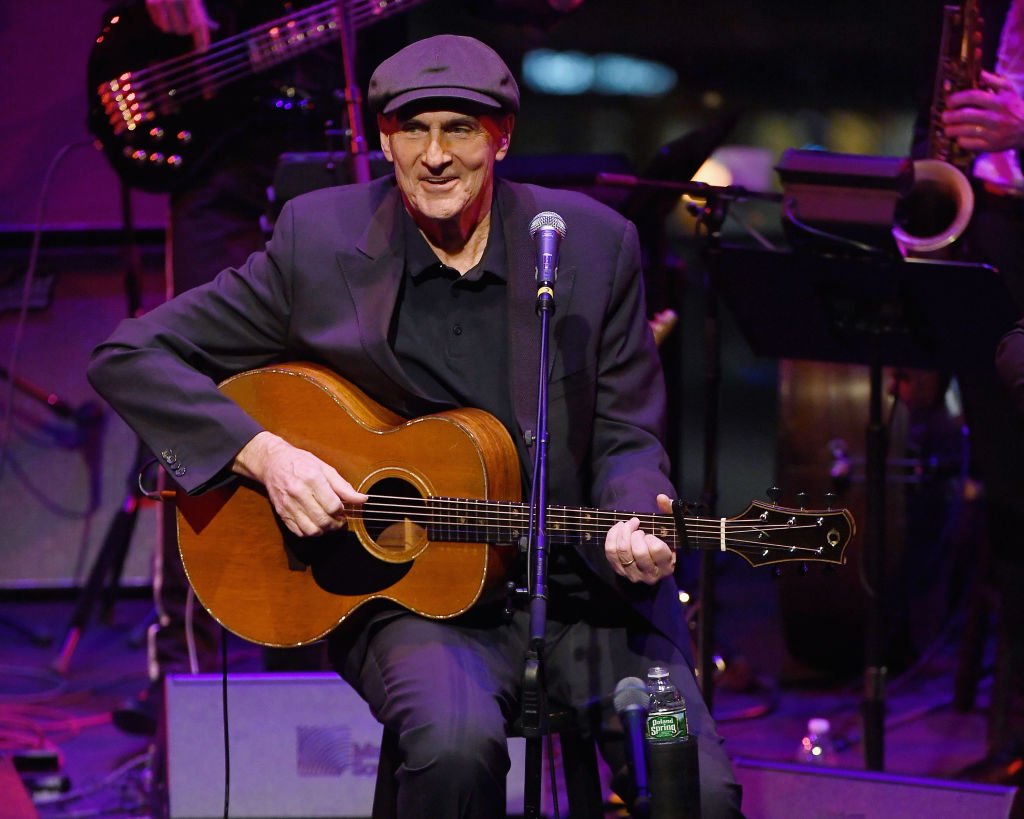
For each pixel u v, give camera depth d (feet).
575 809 32.78
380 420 32.83
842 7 93.09
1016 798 34.86
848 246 41.29
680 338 53.06
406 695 29.71
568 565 32.99
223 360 34.24
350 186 34.94
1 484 67.26
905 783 35.29
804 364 56.39
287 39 46.70
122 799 44.88
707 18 93.40
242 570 32.53
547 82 94.22
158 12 46.03
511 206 33.81
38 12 65.72
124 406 32.58
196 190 48.21
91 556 67.87
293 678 40.32
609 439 33.58
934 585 60.64
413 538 32.45
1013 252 45.39
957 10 45.52
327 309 33.17
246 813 40.09
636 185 42.47
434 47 32.01
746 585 73.00
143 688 57.00
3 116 66.23
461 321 33.42
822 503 56.44
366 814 40.14
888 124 95.09
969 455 57.41
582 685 32.04
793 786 36.42
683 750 28.37
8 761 39.55
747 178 94.43
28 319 67.10
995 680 47.98
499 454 31.73
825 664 57.98
